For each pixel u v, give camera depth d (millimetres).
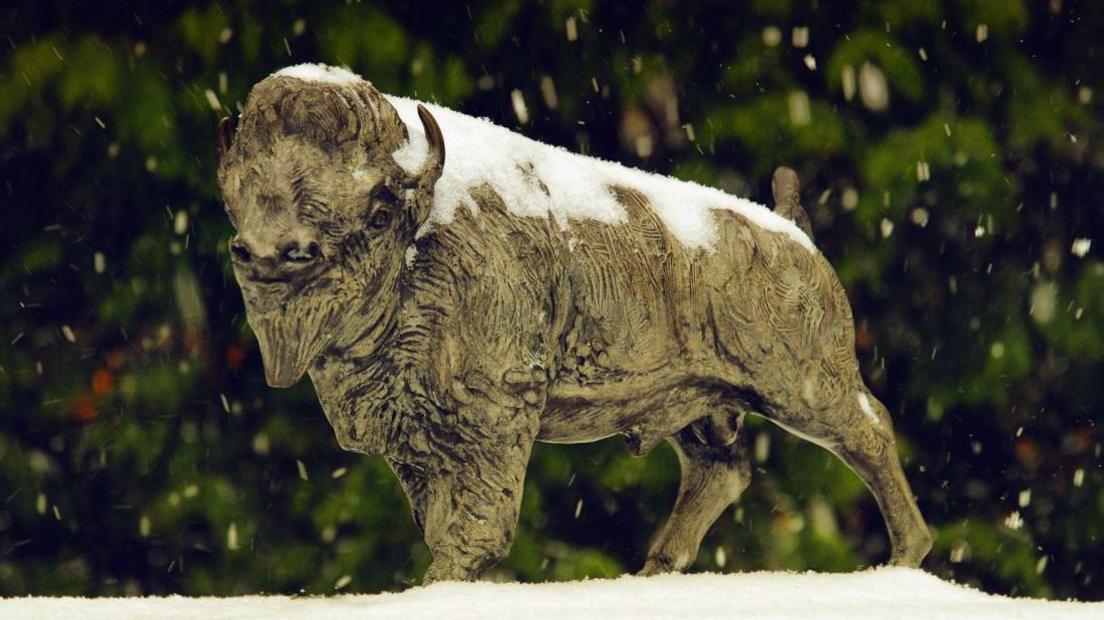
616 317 10398
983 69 18594
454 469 9805
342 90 9242
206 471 17594
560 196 10336
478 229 9758
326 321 9195
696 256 10898
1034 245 19250
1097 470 19594
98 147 17703
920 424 18906
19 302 18141
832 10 18250
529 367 9844
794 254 11414
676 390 10914
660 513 17828
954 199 18266
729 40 18141
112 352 18047
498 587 9539
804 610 9453
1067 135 19188
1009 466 19391
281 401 17656
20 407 18172
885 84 17891
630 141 18094
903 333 18766
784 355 11211
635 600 9633
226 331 17719
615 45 18078
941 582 10781
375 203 9211
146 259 17562
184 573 17875
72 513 18172
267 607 9352
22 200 18109
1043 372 19438
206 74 17219
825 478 17703
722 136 17859
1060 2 19250
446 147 9859
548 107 17969
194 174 17109
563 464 17297
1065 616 9539
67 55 17344
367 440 9836
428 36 17688
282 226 9016
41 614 9141
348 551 17391
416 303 9602
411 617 8750
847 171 18094
